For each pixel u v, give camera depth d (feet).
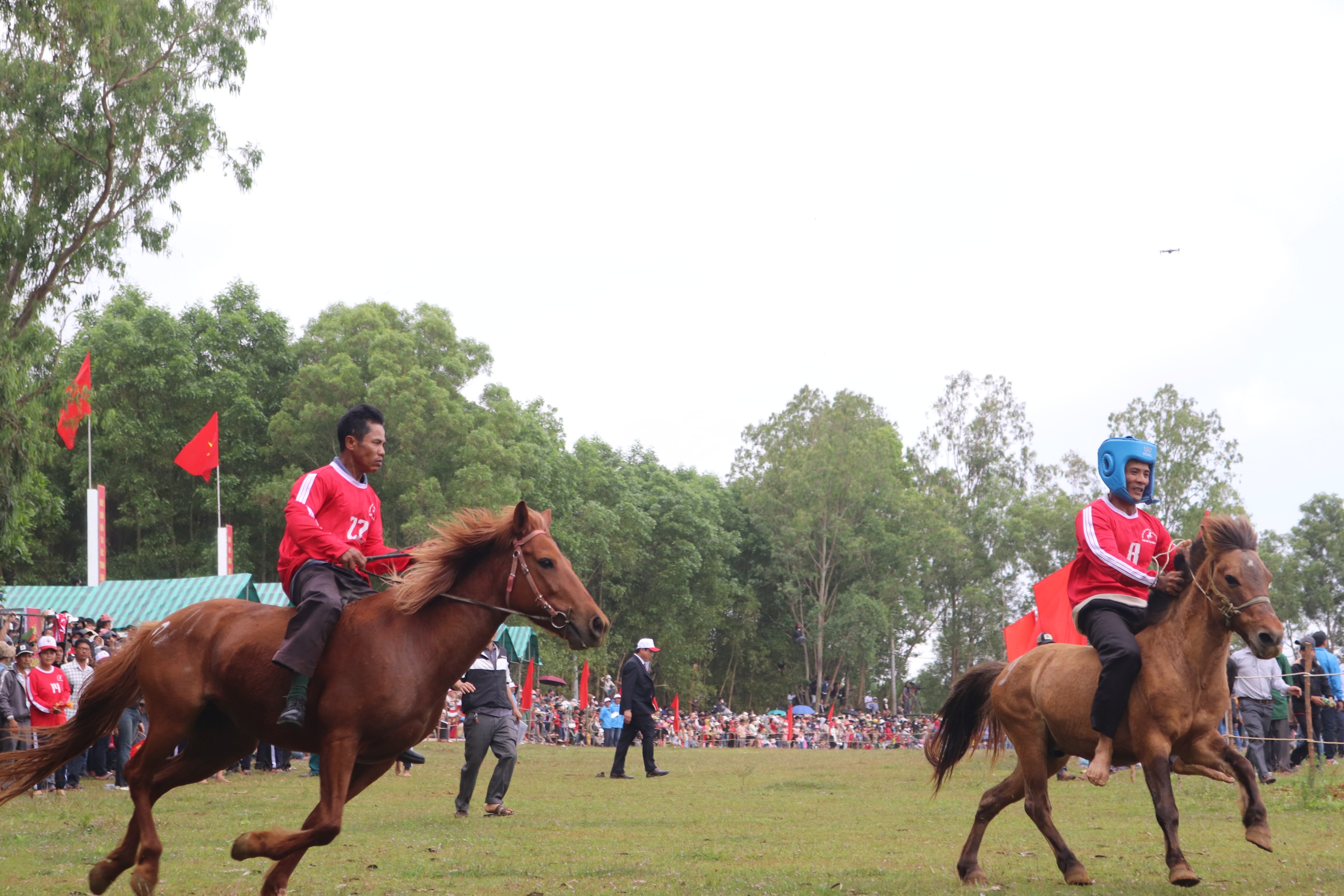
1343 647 252.62
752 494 234.38
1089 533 25.35
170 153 94.94
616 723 128.88
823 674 237.45
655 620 218.79
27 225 85.15
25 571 165.17
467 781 40.68
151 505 163.73
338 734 21.33
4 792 23.59
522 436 192.95
